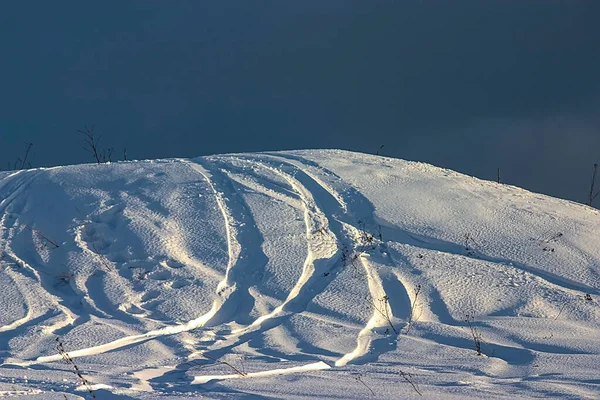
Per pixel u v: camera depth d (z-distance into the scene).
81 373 18.67
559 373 19.50
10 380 17.72
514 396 16.42
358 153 44.84
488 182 41.84
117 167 39.88
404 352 22.27
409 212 34.75
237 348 22.48
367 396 16.23
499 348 22.91
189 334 23.94
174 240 31.84
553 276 29.95
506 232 33.53
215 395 16.27
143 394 16.20
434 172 41.31
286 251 30.91
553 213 36.38
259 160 41.72
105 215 34.25
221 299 27.55
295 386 17.19
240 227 33.12
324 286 28.64
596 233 34.38
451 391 16.81
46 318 25.66
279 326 25.00
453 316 26.31
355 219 34.56
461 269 30.08
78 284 28.52
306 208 35.16
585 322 25.89
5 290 28.03
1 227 34.09
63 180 38.00
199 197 35.56
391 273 29.66
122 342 23.22
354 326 24.98
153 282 28.61
